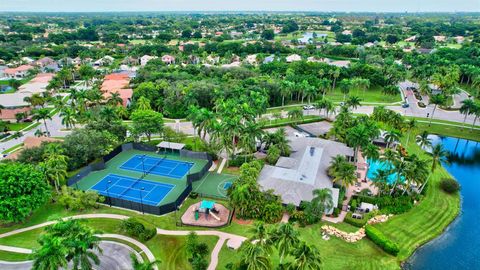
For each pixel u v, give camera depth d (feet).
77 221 154.51
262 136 293.43
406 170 220.64
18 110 394.11
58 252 135.03
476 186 263.90
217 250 182.70
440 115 409.49
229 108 320.91
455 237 203.51
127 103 440.45
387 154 233.96
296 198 214.90
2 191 188.44
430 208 225.56
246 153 283.59
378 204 222.89
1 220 199.93
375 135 273.13
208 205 211.20
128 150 311.68
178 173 271.49
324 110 429.79
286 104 461.37
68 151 268.82
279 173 237.45
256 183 215.31
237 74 538.47
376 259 180.34
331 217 211.20
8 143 330.54
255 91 416.05
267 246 151.02
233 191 205.67
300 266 141.69
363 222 203.82
